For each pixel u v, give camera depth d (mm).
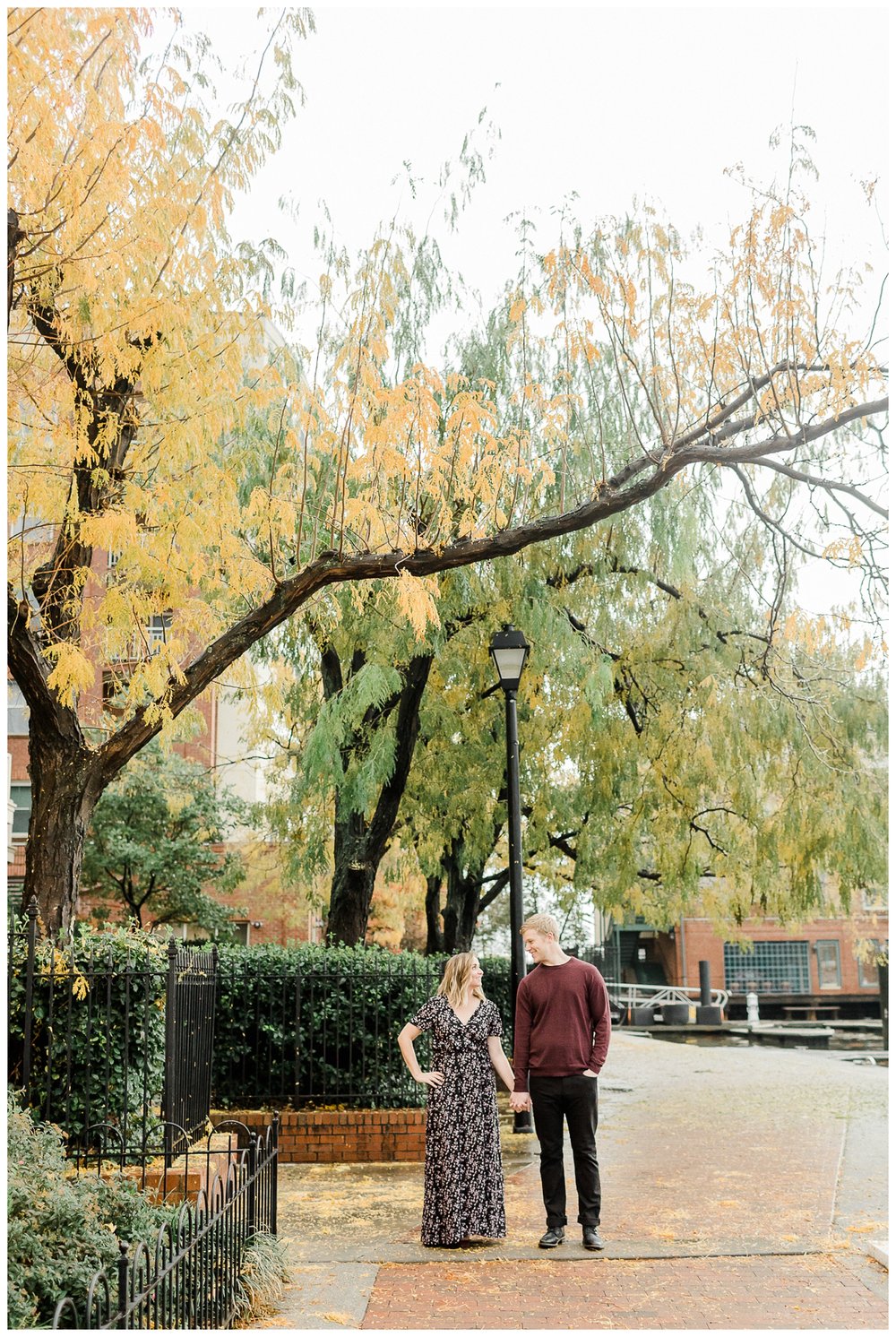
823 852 13906
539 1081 7504
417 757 15508
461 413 8586
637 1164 10273
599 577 13805
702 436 9438
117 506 8062
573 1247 7312
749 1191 9000
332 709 13539
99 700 9891
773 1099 15102
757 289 9070
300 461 10586
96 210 7488
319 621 12711
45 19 7012
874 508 9281
